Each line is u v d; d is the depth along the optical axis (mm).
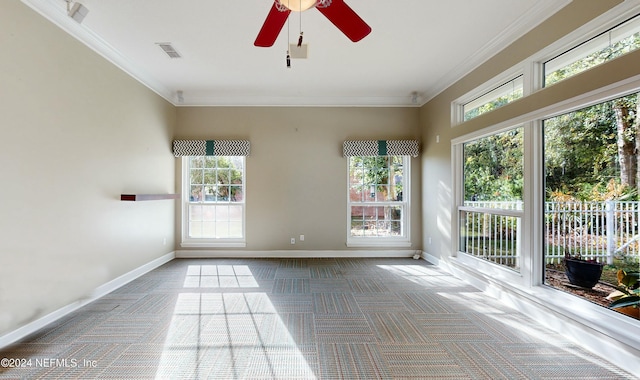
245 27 2988
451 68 4004
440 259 4547
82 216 2988
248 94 5059
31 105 2422
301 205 5223
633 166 2027
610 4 2059
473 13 2748
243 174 5242
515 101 2955
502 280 3135
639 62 1894
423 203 5133
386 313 2861
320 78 4359
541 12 2609
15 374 1898
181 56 3619
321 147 5238
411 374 1933
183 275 4078
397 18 2832
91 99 3111
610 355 2055
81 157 2971
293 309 2945
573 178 2461
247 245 5191
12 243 2275
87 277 3059
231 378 1885
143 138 4148
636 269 2025
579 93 2283
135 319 2697
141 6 2635
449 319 2729
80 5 2404
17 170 2307
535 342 2322
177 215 5145
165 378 1876
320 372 1949
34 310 2459
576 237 2449
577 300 2391
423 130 5117
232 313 2842
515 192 3100
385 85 4660
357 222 5293
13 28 2271
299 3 1704
